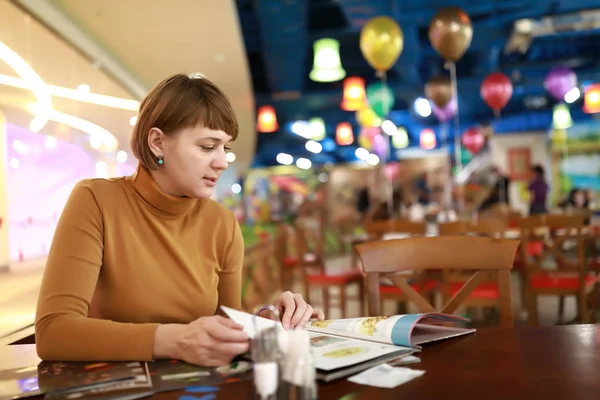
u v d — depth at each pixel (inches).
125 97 238.1
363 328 45.3
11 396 34.0
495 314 173.3
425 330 46.4
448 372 37.0
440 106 313.4
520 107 572.7
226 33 220.2
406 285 62.6
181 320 49.9
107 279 48.5
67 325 42.1
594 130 558.9
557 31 301.0
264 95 447.8
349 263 364.2
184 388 35.1
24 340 64.1
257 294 213.3
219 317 41.5
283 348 30.9
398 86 434.3
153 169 48.8
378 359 39.4
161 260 49.6
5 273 121.3
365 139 526.6
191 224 52.2
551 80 320.8
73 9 175.2
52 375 38.2
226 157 48.8
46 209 151.8
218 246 54.0
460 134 622.5
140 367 39.3
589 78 428.1
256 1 243.4
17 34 144.1
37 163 149.6
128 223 49.1
